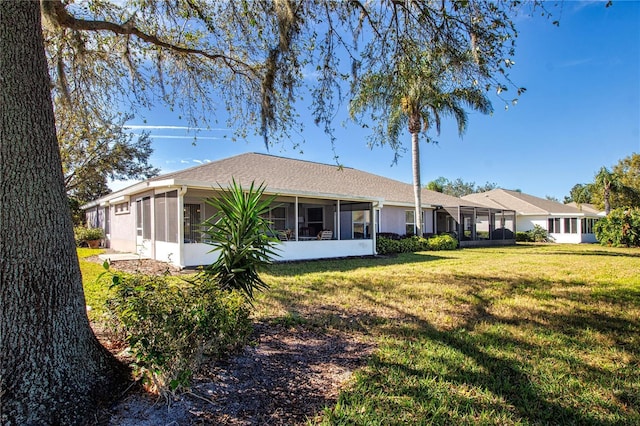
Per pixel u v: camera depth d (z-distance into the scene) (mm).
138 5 4977
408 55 4969
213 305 2863
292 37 4688
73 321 2471
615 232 22391
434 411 2574
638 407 2703
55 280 2377
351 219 17375
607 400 2803
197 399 2684
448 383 3029
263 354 3652
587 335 4332
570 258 14156
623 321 4941
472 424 2424
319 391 2898
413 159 18156
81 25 4242
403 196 20422
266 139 5789
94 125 7023
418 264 11664
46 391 2238
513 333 4391
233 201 4809
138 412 2455
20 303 2232
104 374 2619
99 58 5602
